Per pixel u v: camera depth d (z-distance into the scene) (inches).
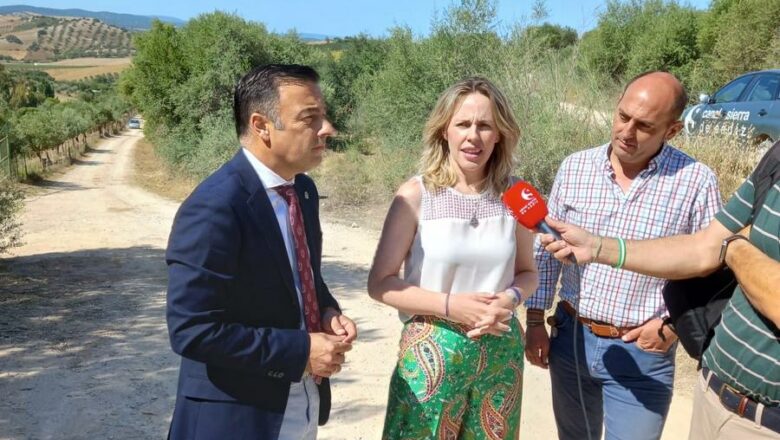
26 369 201.2
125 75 1425.9
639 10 888.9
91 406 176.6
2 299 279.0
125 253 383.9
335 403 182.2
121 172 1149.7
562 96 340.2
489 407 101.0
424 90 559.2
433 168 98.8
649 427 106.6
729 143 315.9
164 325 245.1
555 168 327.3
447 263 96.1
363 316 258.5
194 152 933.8
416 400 98.4
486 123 93.6
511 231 98.2
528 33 379.6
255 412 81.5
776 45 673.6
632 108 100.7
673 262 85.4
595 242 89.3
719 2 817.5
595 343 109.3
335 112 985.5
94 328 241.6
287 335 80.7
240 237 78.5
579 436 117.4
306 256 89.2
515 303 96.4
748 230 82.0
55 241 430.9
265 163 83.6
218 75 980.6
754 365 74.2
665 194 105.8
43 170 1061.8
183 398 82.8
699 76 744.3
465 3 498.9
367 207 495.5
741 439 76.7
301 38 1213.7
